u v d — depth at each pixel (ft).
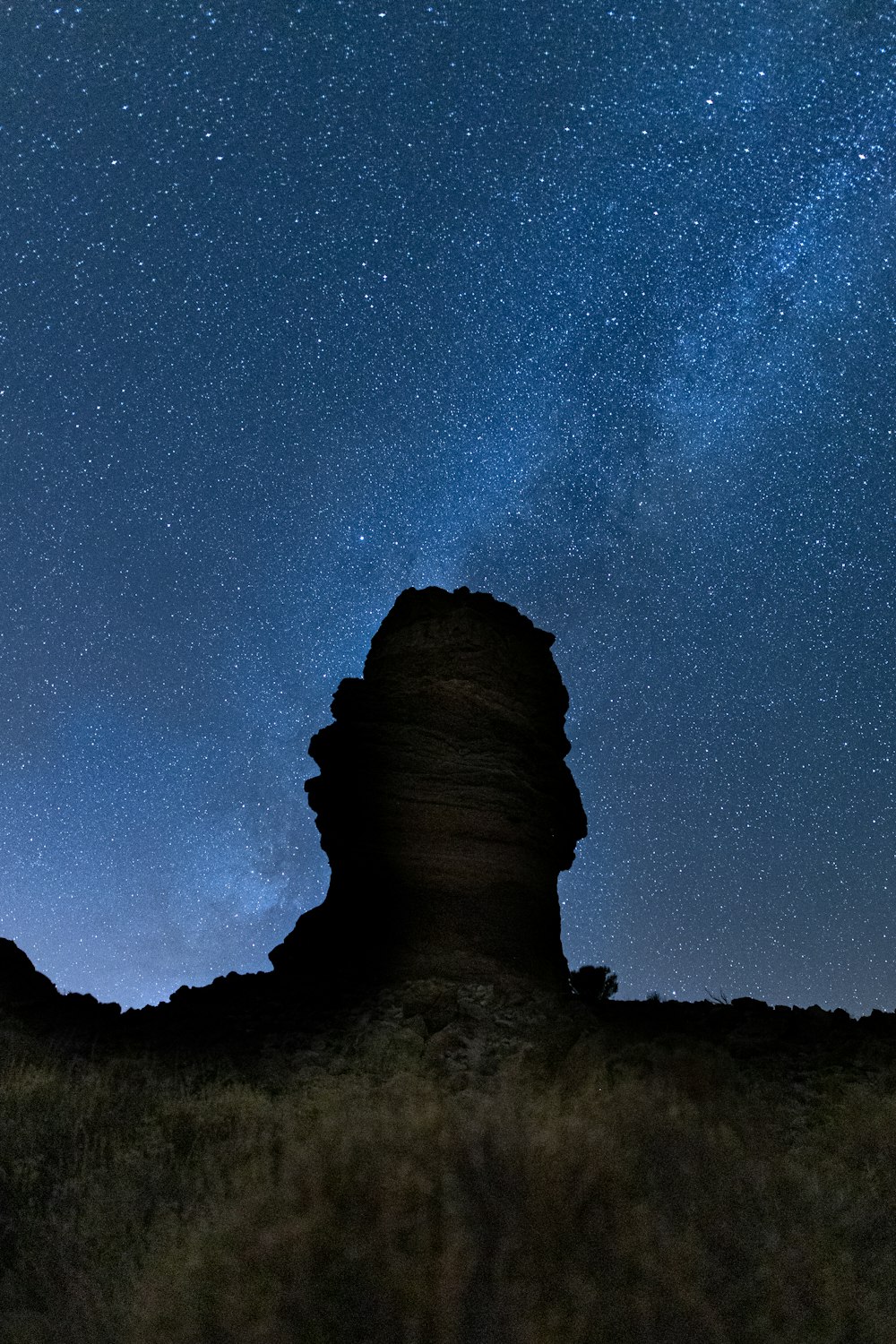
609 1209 17.43
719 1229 17.17
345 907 44.73
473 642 47.91
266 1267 16.06
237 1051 32.50
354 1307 15.33
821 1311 15.62
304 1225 16.93
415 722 46.32
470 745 46.06
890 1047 33.40
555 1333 14.80
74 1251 17.10
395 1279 15.69
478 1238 16.47
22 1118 23.34
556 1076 28.40
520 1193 17.71
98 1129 22.89
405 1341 14.84
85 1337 14.94
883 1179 20.49
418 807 45.01
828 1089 28.40
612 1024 37.50
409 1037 33.17
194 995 41.83
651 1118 21.54
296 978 42.22
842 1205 18.71
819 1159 21.25
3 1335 15.02
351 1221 17.08
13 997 37.78
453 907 43.70
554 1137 19.85
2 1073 28.12
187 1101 25.41
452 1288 15.29
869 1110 25.16
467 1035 34.45
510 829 45.50
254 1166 19.52
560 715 50.42
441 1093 26.27
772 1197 18.49
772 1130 23.52
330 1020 36.32
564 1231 16.83
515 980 42.29
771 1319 15.42
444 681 46.83
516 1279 15.65
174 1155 21.34
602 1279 15.80
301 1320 15.10
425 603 49.60
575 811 49.32
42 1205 19.07
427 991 39.06
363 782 45.78
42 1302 16.05
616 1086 26.61
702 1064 29.12
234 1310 15.17
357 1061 30.91
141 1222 18.17
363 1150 19.72
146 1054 31.63
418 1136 20.79
